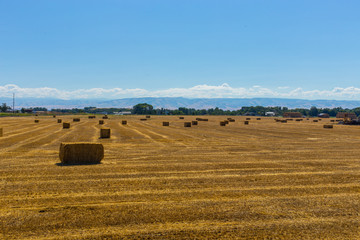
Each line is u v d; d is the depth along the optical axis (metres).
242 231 9.27
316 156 23.64
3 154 23.28
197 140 35.47
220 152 25.53
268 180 15.47
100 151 20.22
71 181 14.86
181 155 23.64
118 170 17.58
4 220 9.87
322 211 11.02
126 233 9.02
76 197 12.27
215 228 9.45
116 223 9.73
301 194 13.06
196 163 20.11
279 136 41.84
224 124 69.88
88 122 79.75
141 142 32.84
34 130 49.06
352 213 10.87
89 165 19.02
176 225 9.63
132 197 12.36
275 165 19.67
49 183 14.42
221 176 16.27
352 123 78.44
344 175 16.81
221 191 13.38
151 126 64.12
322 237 8.97
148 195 12.66
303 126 69.50
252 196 12.70
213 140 35.59
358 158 22.81
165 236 8.88
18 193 12.75
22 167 18.22
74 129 52.09
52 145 29.28
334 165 19.84
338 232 9.31
